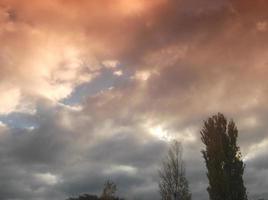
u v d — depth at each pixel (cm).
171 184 3144
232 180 2964
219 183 2959
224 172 2989
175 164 3212
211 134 3128
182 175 3181
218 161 3028
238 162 3030
